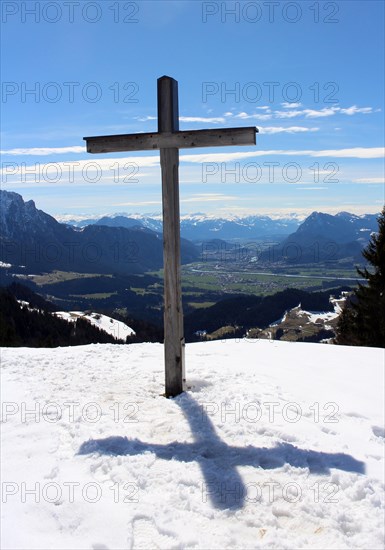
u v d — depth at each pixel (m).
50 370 6.62
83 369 6.60
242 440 4.10
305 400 5.14
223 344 8.41
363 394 5.46
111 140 5.30
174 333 5.29
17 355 7.63
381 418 4.79
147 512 3.14
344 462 3.73
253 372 6.15
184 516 3.09
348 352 7.60
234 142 5.00
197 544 2.84
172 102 5.14
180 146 5.14
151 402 5.10
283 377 6.00
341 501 3.21
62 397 5.36
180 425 4.43
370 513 3.08
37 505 3.28
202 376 5.97
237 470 3.63
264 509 3.15
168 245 5.27
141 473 3.60
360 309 19.91
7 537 2.97
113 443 4.12
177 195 5.28
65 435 4.34
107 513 3.14
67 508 3.22
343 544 2.81
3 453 4.07
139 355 7.52
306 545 2.81
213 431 4.29
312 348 7.93
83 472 3.69
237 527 2.99
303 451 3.88
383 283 19.59
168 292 5.28
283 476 3.53
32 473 3.71
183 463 3.73
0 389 5.80
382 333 19.23
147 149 5.23
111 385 5.78
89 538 2.94
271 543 2.83
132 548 2.84
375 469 3.64
